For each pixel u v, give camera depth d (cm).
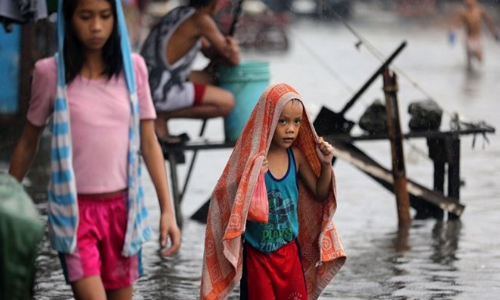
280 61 6406
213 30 1889
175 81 1881
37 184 2297
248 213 1088
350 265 1600
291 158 1138
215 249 1135
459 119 2011
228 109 1908
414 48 7400
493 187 2303
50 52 3022
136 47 4869
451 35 6875
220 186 1134
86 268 970
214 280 1129
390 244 1747
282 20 9088
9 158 2589
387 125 1909
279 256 1123
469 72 5431
